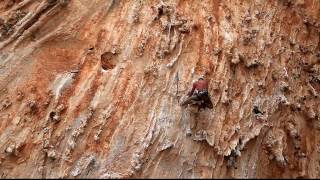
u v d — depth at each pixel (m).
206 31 8.81
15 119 8.06
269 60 8.75
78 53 8.67
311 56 9.24
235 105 8.18
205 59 8.52
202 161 7.67
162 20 8.84
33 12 8.85
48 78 8.41
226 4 9.23
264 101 8.34
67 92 8.27
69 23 8.87
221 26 8.92
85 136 7.87
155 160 7.62
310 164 8.25
